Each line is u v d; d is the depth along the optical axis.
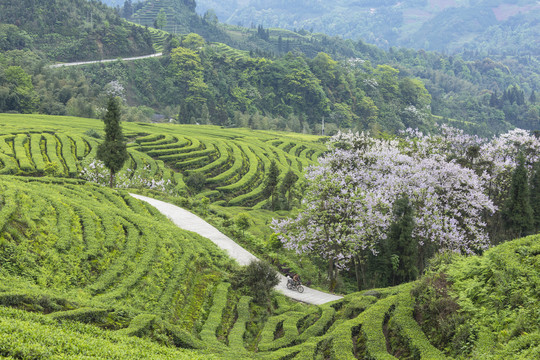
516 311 16.38
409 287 24.08
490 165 58.84
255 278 32.28
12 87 139.75
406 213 40.69
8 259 21.55
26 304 17.98
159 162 88.12
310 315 27.02
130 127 114.62
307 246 42.22
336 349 19.00
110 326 19.62
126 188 65.19
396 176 47.22
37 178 46.97
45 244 24.81
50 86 155.50
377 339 19.12
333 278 41.22
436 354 16.61
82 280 24.03
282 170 96.81
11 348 12.44
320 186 43.44
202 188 82.38
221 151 101.19
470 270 20.33
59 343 14.16
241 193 84.44
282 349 21.19
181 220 50.00
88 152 80.94
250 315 28.17
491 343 15.30
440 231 42.81
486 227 60.47
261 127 178.88
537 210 58.22
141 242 31.53
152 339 19.83
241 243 46.84
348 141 55.31
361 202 41.56
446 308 18.66
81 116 138.12
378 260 41.25
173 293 26.62
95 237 29.03
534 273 17.80
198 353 19.86
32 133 86.19
